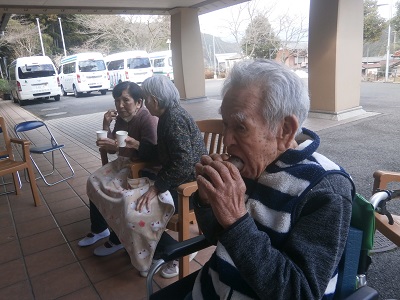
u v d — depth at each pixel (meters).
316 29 6.16
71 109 11.70
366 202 0.95
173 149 1.89
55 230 2.81
